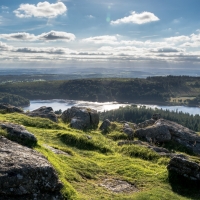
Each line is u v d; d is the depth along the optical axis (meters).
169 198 12.83
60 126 25.86
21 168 9.21
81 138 20.92
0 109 31.84
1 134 13.51
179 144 25.00
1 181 8.58
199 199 13.52
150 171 16.16
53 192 9.87
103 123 29.44
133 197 12.34
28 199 8.97
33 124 25.09
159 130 26.09
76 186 12.34
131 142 23.47
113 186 13.65
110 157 18.47
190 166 15.33
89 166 15.52
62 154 16.25
